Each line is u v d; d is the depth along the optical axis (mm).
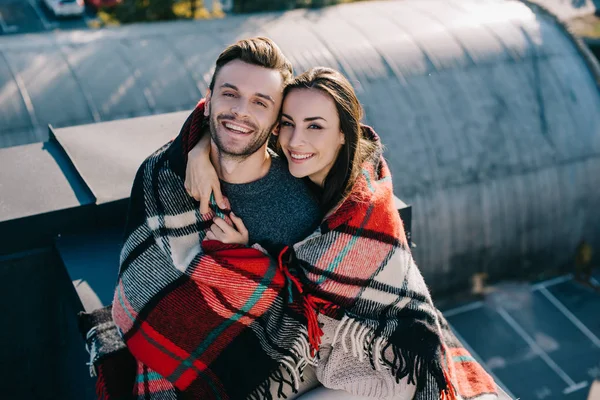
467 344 14234
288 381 2102
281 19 17219
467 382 2295
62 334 3188
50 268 3033
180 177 2033
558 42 17000
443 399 2051
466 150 15086
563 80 16500
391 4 18297
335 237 1948
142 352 2135
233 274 1958
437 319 2156
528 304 15438
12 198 3035
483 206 15133
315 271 1973
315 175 2107
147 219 2066
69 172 3275
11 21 25422
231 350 2072
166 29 16484
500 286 15977
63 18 25656
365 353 2111
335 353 2131
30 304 3070
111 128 3654
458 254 15273
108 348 2344
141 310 2078
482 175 15117
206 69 14914
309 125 1915
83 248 2930
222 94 1890
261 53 1882
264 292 1994
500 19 17266
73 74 14250
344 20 17000
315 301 2021
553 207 16000
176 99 14266
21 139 13086
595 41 26156
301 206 2072
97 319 2469
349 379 2129
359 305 2016
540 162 15711
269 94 1885
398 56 15625
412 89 15180
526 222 15797
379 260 1983
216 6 23578
